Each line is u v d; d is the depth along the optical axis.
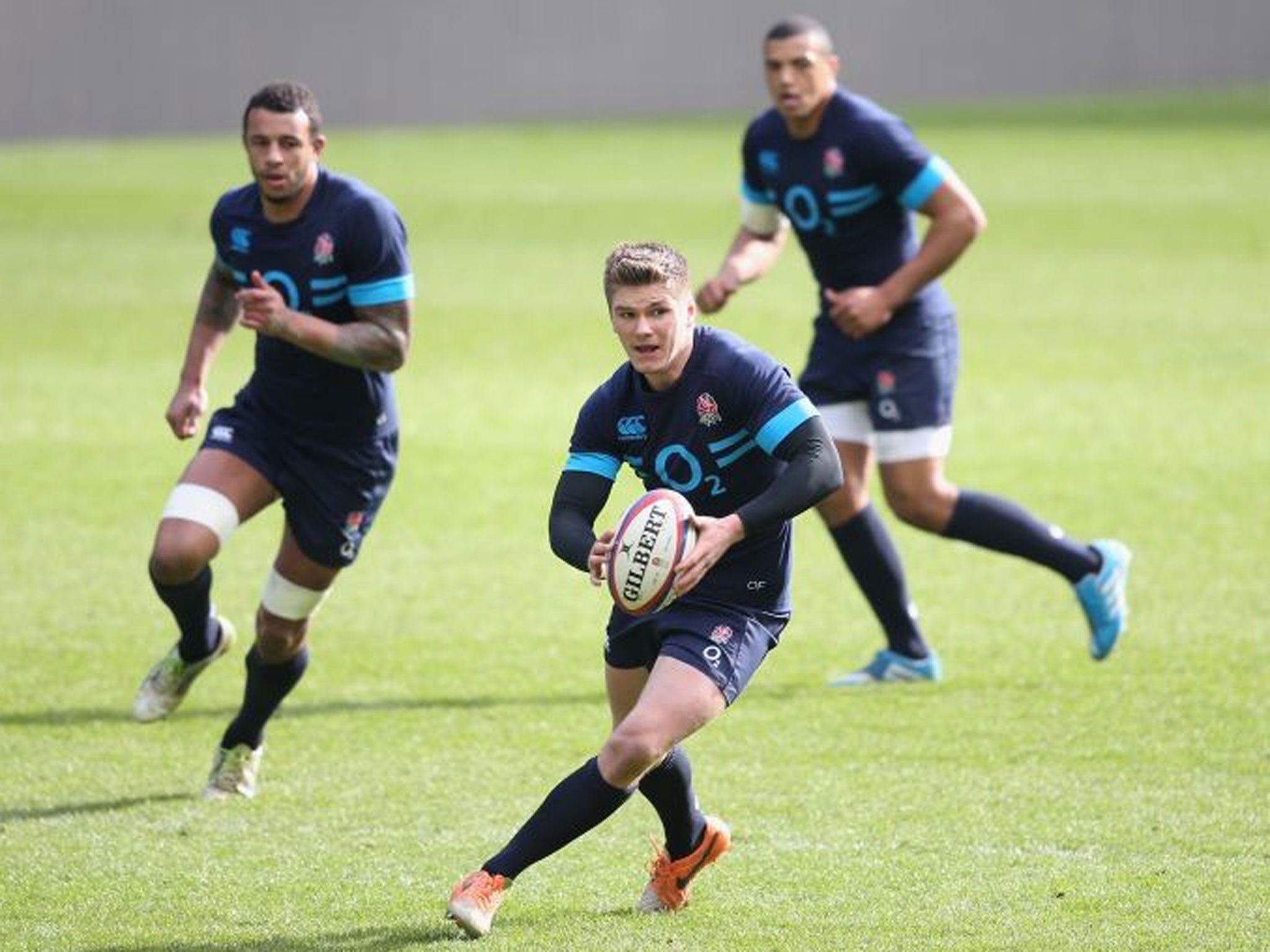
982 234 71.44
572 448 18.56
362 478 22.97
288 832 21.39
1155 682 26.98
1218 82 120.12
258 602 31.98
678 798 18.47
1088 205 77.06
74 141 113.12
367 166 93.50
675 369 17.94
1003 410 45.84
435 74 117.81
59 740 24.92
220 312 23.97
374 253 22.33
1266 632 29.36
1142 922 18.34
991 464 40.81
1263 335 53.91
